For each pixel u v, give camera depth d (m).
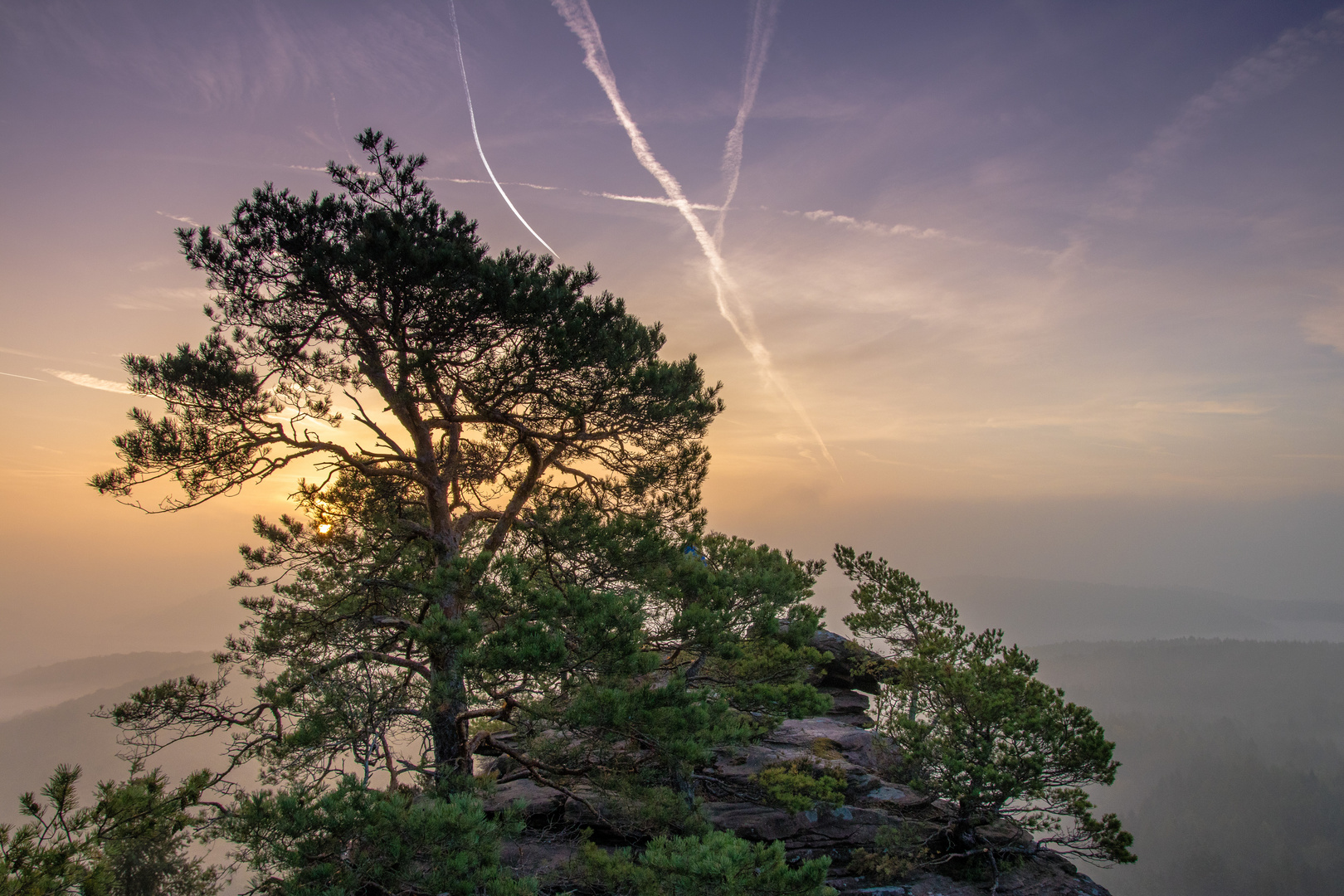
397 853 6.96
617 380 13.02
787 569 17.12
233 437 12.20
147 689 11.93
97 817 5.84
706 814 13.21
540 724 11.27
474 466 16.34
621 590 13.52
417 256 10.96
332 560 13.82
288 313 12.13
